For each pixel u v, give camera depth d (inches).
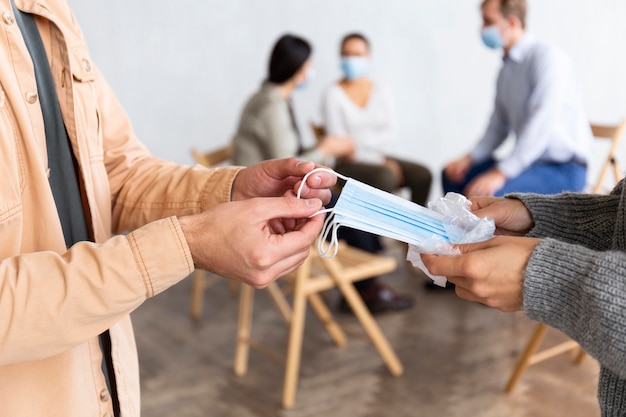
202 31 156.6
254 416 94.4
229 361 110.2
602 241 37.1
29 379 34.0
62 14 37.5
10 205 31.5
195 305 126.6
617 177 99.0
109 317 30.6
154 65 153.6
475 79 173.6
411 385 101.0
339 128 148.3
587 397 96.3
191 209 41.3
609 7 148.3
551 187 111.1
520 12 112.3
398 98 177.8
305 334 118.7
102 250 30.6
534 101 110.3
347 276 97.2
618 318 27.4
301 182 36.8
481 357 108.6
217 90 161.6
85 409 36.2
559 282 29.8
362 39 145.9
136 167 43.9
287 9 163.6
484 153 127.3
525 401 95.7
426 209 37.3
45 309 29.1
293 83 121.3
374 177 137.9
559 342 112.8
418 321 122.2
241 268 32.2
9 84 31.7
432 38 173.3
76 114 36.4
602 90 152.3
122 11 147.6
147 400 98.7
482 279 32.0
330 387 101.3
